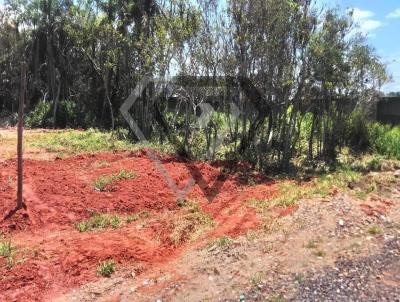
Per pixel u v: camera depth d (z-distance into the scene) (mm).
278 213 7508
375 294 5211
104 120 20719
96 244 6164
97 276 5508
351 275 5617
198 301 5016
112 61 17016
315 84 11523
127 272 5637
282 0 10773
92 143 14344
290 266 5789
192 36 11438
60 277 5418
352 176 10117
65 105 23016
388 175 10328
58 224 7039
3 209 7055
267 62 11078
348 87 12258
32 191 7926
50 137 16062
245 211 7680
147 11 15570
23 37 25000
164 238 6652
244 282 5410
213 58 11336
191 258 6027
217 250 6203
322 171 11023
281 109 11406
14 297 5016
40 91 25734
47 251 5918
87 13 17859
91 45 18359
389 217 7527
